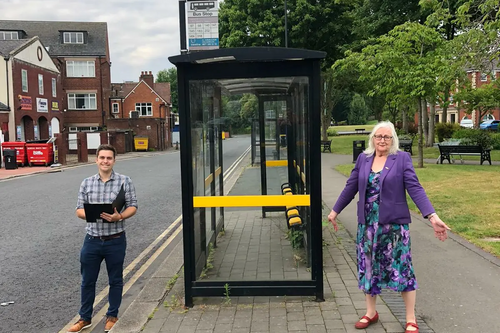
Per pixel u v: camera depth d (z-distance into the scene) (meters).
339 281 4.96
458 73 11.46
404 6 23.41
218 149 5.55
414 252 5.93
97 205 4.06
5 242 7.61
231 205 4.43
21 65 30.61
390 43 15.59
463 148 16.86
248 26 24.80
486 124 50.84
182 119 4.34
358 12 26.05
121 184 4.27
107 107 45.56
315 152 4.32
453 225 7.11
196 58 4.17
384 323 3.88
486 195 9.51
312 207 4.34
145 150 41.84
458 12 11.23
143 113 51.38
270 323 3.96
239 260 5.11
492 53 10.90
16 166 22.47
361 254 3.71
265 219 6.53
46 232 8.31
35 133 32.75
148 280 5.35
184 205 4.39
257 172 6.11
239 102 5.60
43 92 34.19
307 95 4.36
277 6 25.08
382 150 3.65
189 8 7.14
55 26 47.81
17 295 5.22
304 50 4.14
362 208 3.67
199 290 4.40
